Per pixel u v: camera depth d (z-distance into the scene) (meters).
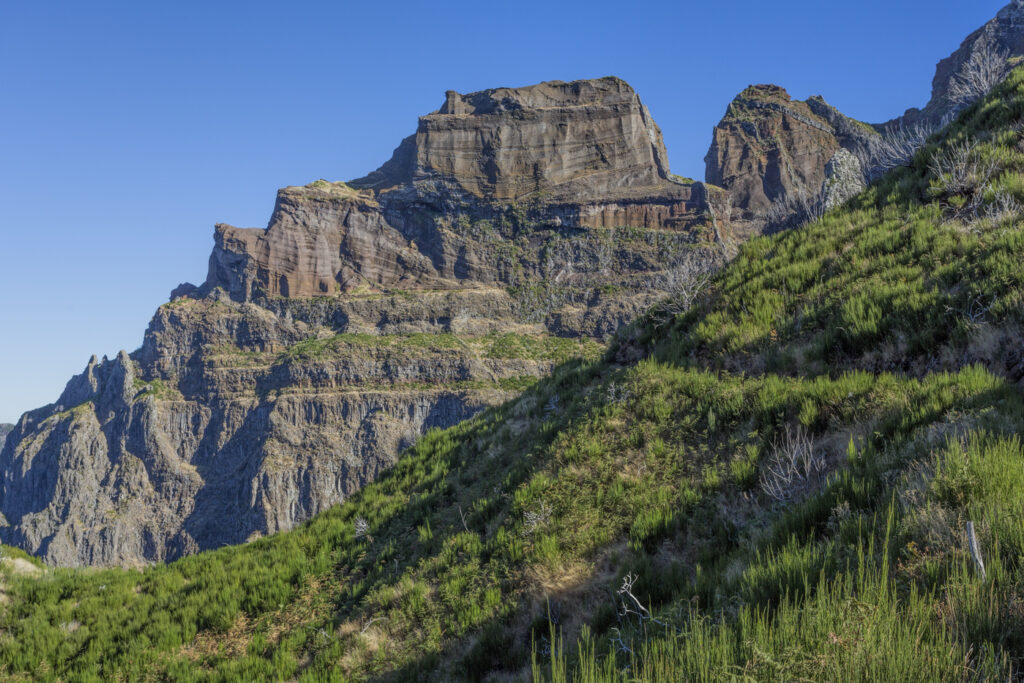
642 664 4.55
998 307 9.02
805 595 4.28
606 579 8.69
